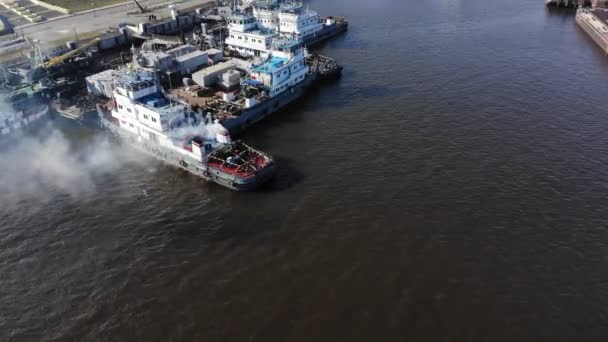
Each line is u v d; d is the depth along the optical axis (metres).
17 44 146.62
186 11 193.62
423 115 105.19
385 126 100.94
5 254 67.19
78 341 54.12
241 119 100.56
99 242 69.25
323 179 82.94
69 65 130.75
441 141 93.88
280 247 67.12
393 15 192.25
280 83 112.00
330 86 124.44
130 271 63.72
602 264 62.78
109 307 58.31
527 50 145.88
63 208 76.81
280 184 82.06
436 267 62.78
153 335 54.50
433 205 74.88
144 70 110.62
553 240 67.12
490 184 79.81
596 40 151.50
